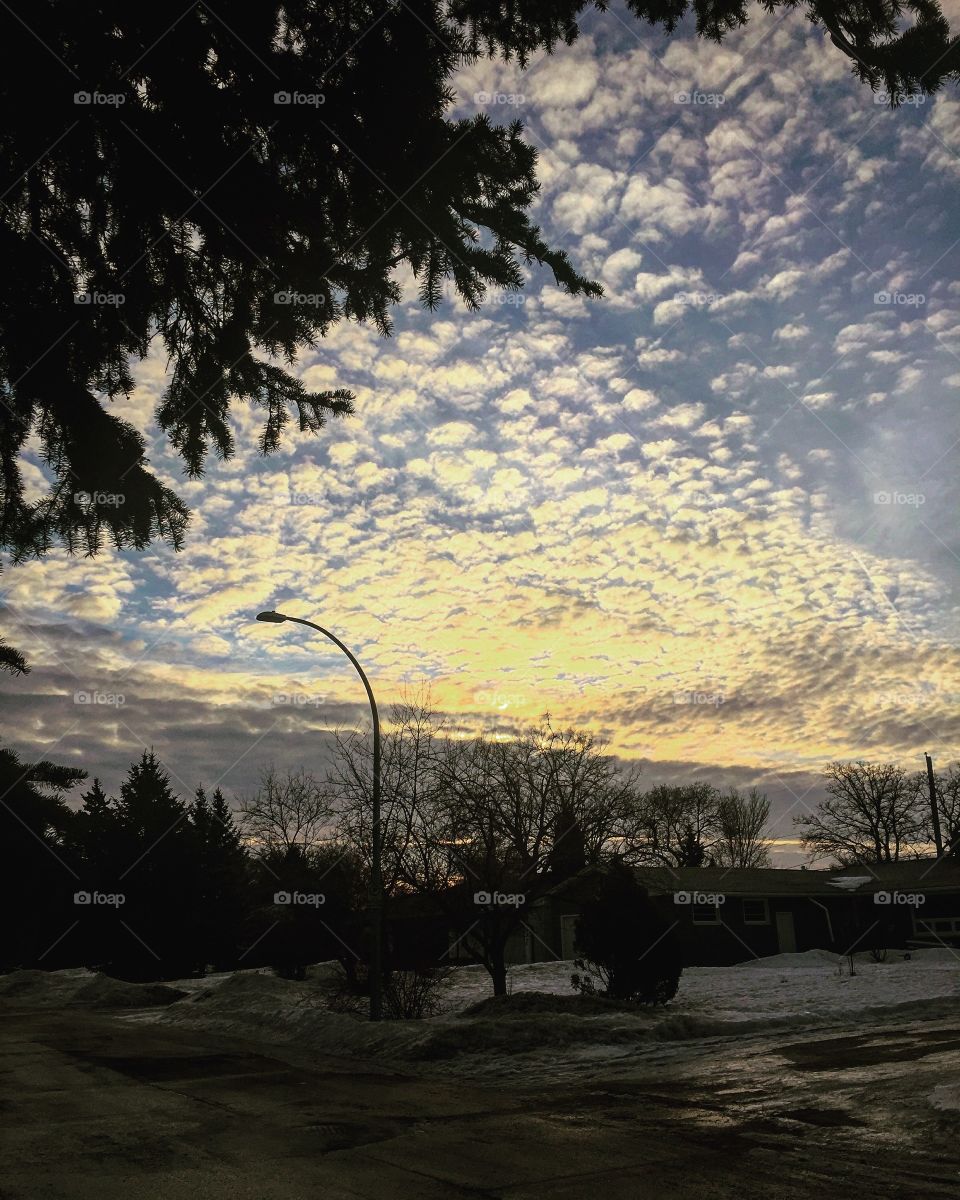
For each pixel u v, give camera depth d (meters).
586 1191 7.35
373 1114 11.15
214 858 50.78
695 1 8.45
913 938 41.25
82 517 9.63
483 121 8.38
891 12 7.83
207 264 9.23
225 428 10.20
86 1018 30.31
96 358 8.79
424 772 23.00
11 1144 9.46
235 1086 13.82
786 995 24.73
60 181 8.32
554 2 8.45
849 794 65.81
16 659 11.89
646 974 22.17
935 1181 7.63
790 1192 7.30
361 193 8.46
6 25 7.05
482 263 9.13
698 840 65.94
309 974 31.41
